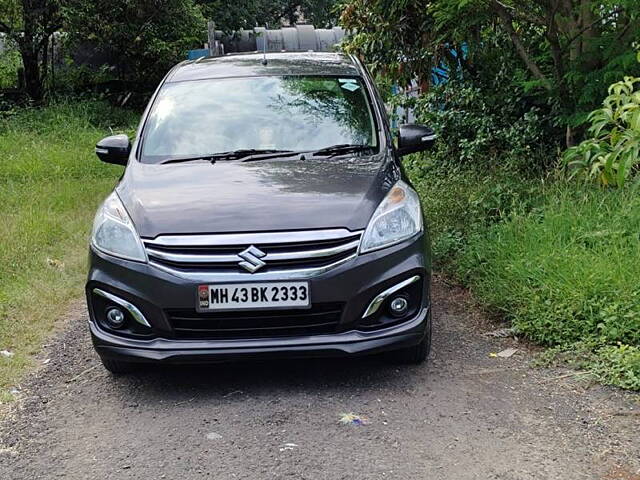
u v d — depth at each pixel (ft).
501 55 27.63
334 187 13.79
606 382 13.07
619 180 14.16
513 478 10.30
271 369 14.48
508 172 24.23
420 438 11.53
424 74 30.19
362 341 12.76
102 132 53.67
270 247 12.61
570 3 21.75
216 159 15.61
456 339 15.67
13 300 19.15
